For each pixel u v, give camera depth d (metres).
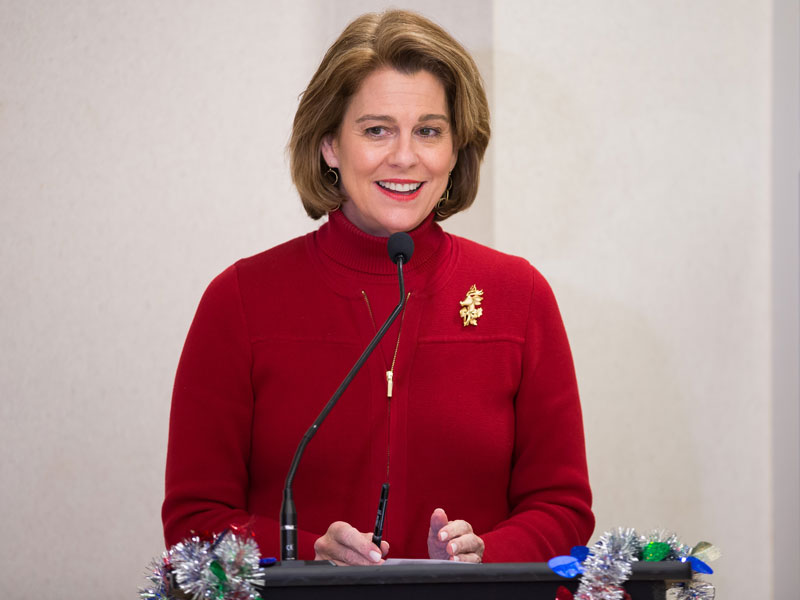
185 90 10.45
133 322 10.39
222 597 4.17
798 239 10.10
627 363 10.23
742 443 10.26
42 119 10.44
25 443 10.36
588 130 10.23
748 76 10.30
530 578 4.30
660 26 10.30
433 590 4.29
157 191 10.44
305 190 7.00
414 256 6.88
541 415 6.83
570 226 10.20
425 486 6.55
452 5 10.25
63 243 10.42
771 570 10.20
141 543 10.30
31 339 10.39
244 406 6.72
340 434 6.55
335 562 5.31
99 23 10.44
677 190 10.27
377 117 6.52
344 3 10.45
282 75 10.48
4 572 10.30
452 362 6.73
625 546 4.41
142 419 10.35
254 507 6.64
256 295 6.87
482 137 7.09
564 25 10.26
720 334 10.27
